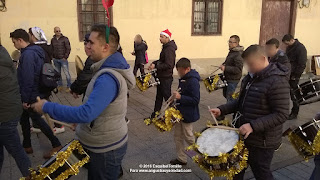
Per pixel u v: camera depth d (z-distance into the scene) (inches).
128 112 226.8
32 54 128.9
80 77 127.3
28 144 146.2
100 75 72.1
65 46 284.7
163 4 357.4
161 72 193.0
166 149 158.6
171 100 130.6
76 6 319.0
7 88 98.7
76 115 65.2
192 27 380.2
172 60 189.2
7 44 298.0
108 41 74.0
